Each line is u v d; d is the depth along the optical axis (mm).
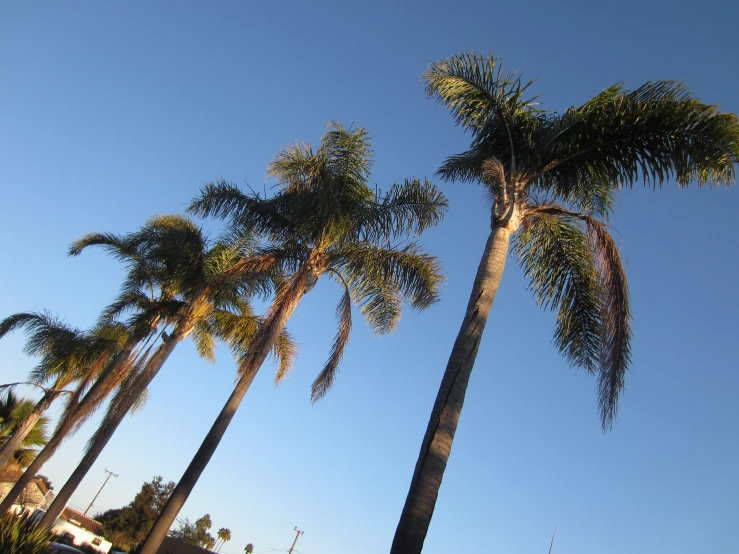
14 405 27453
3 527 10984
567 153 10281
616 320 8836
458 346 7844
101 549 51531
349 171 13812
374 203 14211
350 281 14727
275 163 13594
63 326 20156
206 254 19188
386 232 14227
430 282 13469
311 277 13609
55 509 14828
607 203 11461
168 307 18062
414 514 6320
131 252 19297
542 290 10930
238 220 14234
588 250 10766
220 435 12102
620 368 8492
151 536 11000
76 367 19984
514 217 9562
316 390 14312
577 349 10461
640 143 9836
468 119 11086
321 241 13930
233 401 12375
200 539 63094
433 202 13977
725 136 8992
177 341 17594
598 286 10484
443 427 7035
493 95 10773
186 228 18031
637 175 9930
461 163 11812
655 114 9570
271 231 14258
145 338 18469
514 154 10430
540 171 10383
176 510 11273
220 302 18156
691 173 9453
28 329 19812
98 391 15773
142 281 19812
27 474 16531
